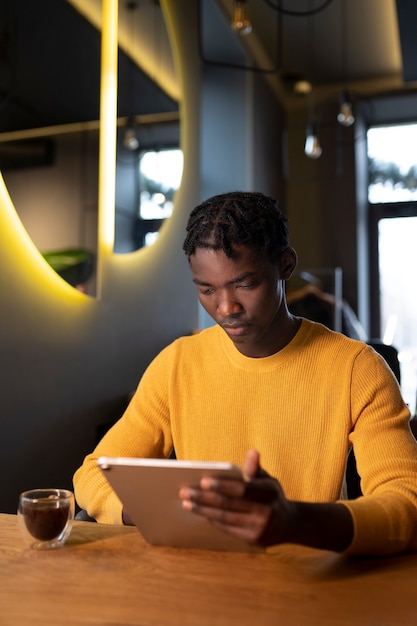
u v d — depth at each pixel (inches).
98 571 33.5
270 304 42.3
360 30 188.7
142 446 49.8
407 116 231.3
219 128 177.9
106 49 105.1
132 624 27.3
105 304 105.3
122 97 111.0
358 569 34.1
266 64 206.1
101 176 103.7
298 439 46.4
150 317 121.6
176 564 34.5
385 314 230.1
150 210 122.0
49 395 89.9
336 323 186.7
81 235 98.1
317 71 217.2
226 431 47.9
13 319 82.5
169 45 131.3
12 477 82.0
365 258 231.3
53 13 91.4
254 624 27.3
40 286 88.1
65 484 93.0
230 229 40.4
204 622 27.5
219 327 50.8
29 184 85.4
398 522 36.3
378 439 43.4
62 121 93.0
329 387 46.2
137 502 34.3
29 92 85.7
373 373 46.1
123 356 111.0
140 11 118.6
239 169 184.5
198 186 144.9
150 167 121.5
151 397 50.8
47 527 36.7
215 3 151.5
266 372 47.3
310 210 229.9
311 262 227.9
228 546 36.2
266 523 30.3
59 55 92.4
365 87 224.4
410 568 34.3
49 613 28.4
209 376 49.1
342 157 228.1
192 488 31.2
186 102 139.2
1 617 28.0
